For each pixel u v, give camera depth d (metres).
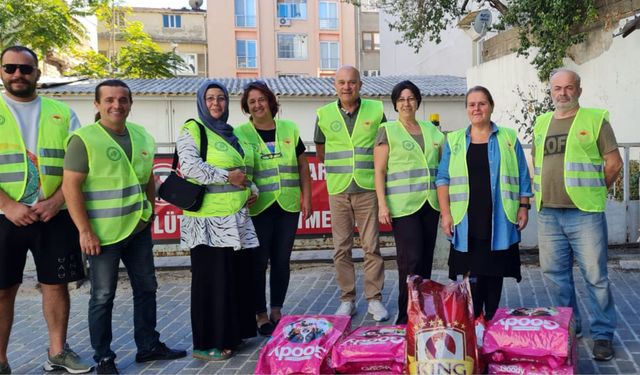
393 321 5.20
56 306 4.32
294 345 3.74
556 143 4.22
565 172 4.16
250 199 4.65
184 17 43.59
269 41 40.88
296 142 5.19
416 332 3.37
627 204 7.58
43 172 4.07
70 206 4.00
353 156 5.12
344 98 5.09
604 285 4.15
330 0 41.50
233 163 4.43
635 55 8.30
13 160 3.99
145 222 4.38
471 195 4.28
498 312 3.91
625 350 4.32
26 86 4.05
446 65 22.23
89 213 4.11
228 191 4.40
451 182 4.37
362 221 5.22
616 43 8.68
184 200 4.33
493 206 4.21
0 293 4.09
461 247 4.28
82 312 5.98
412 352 3.37
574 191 4.13
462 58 20.80
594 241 4.13
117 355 4.72
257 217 4.99
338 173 5.17
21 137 4.03
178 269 7.41
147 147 4.46
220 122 4.55
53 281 4.16
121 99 4.16
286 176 5.04
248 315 4.75
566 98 4.13
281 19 40.81
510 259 4.33
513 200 4.26
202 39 43.84
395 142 4.73
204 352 4.52
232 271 4.51
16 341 5.19
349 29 41.78
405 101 4.76
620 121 8.67
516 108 11.52
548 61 9.62
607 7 8.78
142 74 26.66
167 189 4.41
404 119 4.83
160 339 5.11
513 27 11.40
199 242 4.37
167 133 18.16
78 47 27.00
